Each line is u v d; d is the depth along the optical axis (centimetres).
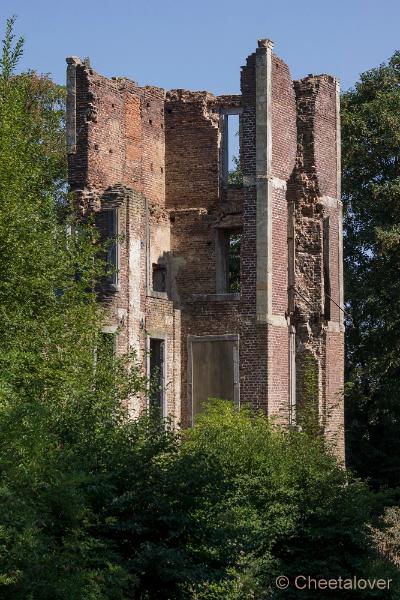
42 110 6994
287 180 5628
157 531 2972
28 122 3931
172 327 5500
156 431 3186
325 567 3934
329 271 5728
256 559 3744
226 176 5847
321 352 5625
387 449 6900
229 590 3341
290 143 5650
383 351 6875
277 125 5550
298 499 3994
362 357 7062
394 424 6956
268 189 5447
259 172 5466
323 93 5791
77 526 2647
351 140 6969
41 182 3825
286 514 3944
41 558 2444
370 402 6988
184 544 3000
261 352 5412
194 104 5888
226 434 4181
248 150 5500
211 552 3042
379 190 6762
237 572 3400
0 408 2770
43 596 2448
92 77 5356
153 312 5347
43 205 3778
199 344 5534
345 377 7044
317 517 3969
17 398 3028
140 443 3086
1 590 2383
